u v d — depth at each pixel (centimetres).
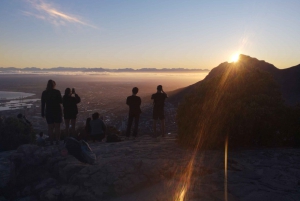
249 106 998
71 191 676
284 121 1014
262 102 1033
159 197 641
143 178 696
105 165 741
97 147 1119
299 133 1020
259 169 759
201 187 666
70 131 1346
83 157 800
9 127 1443
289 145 1045
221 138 983
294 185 661
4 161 1040
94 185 680
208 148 996
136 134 1396
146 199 641
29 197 731
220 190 644
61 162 793
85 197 657
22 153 830
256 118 974
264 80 1102
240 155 901
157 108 1354
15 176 808
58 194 685
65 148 825
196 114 1038
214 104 1009
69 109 1284
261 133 998
